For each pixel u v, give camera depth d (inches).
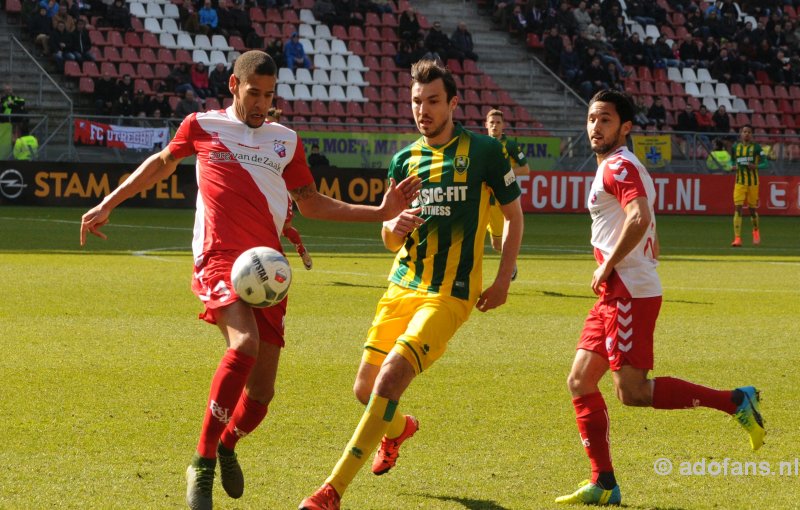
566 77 3235.7
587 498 462.6
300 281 1246.9
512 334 900.6
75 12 2832.2
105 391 650.2
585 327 495.2
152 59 2906.0
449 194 486.6
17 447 522.6
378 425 439.5
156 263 1409.9
